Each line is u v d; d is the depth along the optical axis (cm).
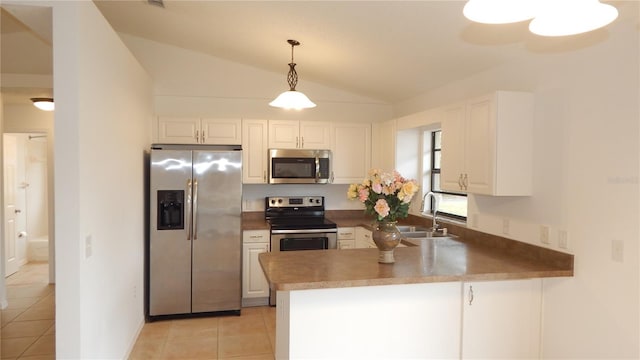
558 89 250
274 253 286
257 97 485
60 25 207
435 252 294
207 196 398
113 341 280
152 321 394
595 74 226
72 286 211
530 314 257
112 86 275
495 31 253
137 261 359
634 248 205
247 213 491
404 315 238
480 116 282
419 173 451
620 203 212
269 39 361
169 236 392
